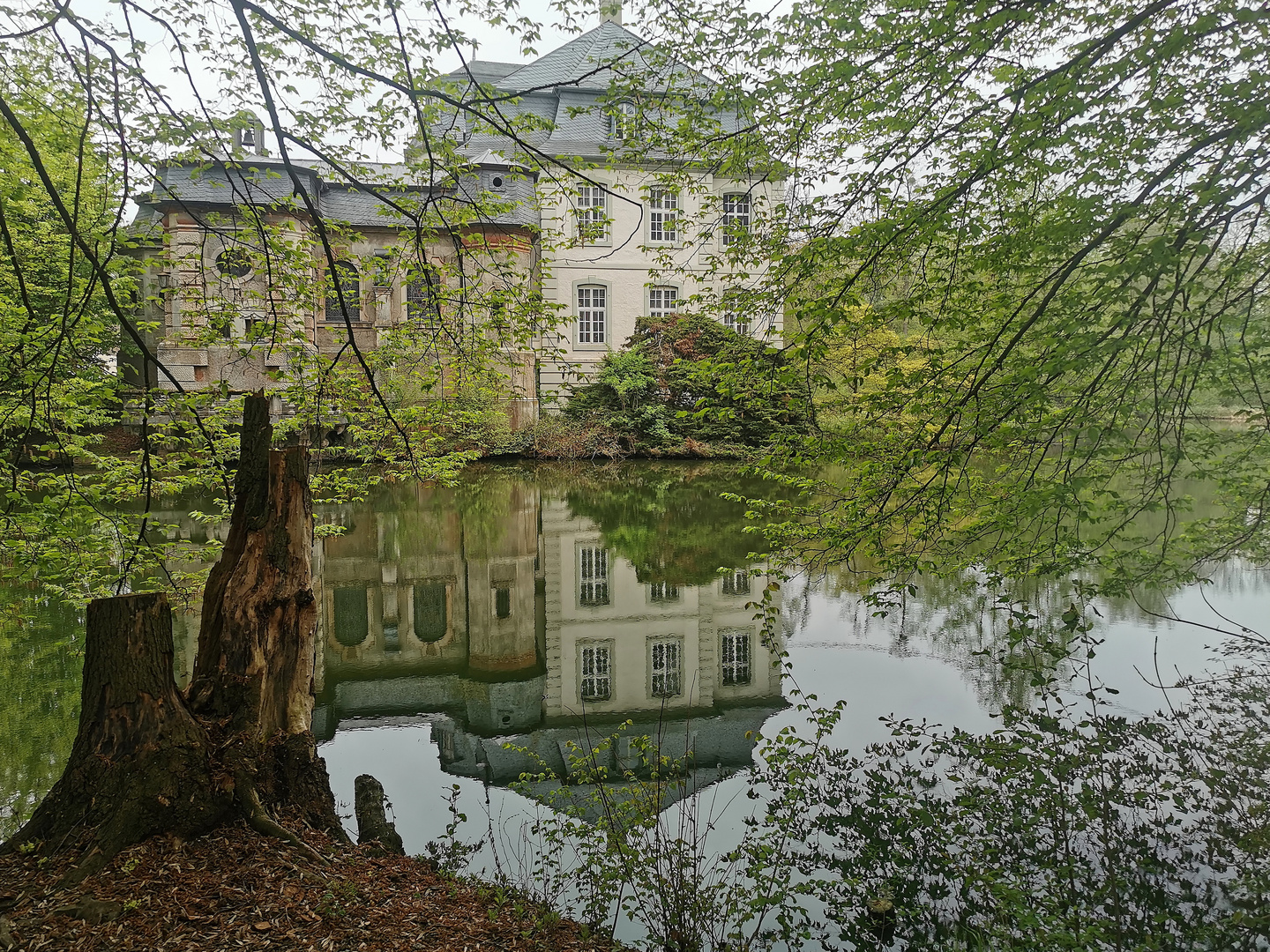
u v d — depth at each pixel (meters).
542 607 10.20
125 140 3.99
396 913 2.98
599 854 3.76
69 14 3.29
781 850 3.86
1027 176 4.56
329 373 5.83
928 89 4.18
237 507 4.02
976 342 4.77
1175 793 4.07
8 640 7.29
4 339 5.48
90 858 2.91
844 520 5.09
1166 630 7.27
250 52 3.39
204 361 19.89
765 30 4.36
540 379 25.83
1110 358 4.03
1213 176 3.70
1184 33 3.29
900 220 4.13
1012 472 5.11
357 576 11.75
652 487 19.61
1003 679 6.25
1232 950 2.97
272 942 2.64
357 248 21.94
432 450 7.60
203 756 3.30
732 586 10.92
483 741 6.03
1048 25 4.31
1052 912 3.20
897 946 3.15
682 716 6.53
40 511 5.16
